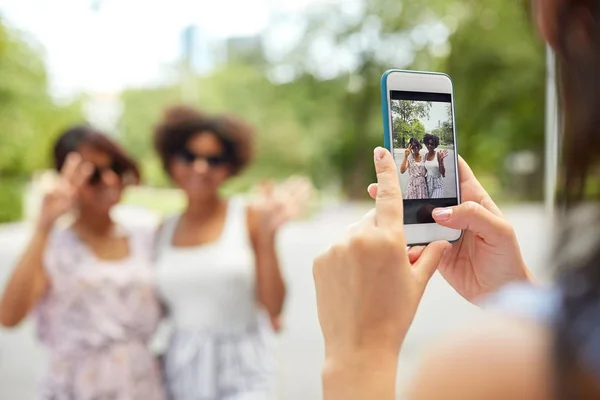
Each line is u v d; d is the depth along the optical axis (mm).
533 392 449
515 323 479
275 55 28203
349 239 774
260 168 26781
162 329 3436
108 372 2523
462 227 943
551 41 488
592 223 442
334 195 26797
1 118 21688
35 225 2625
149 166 27406
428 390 488
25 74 22469
